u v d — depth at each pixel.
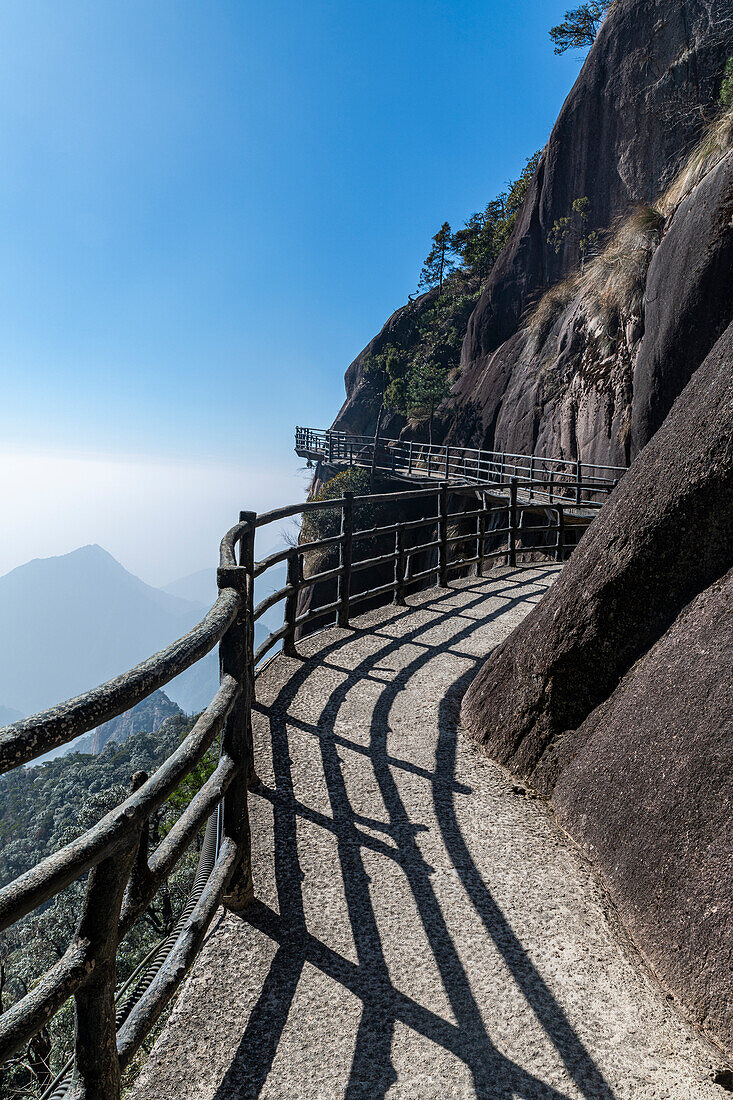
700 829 2.16
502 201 49.84
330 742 3.67
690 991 1.97
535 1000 1.98
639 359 18.19
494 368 31.30
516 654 3.60
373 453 35.16
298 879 2.50
